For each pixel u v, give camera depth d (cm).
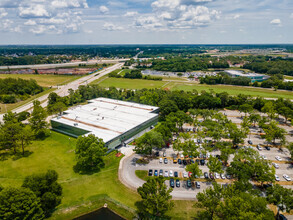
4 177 8450
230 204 5150
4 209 5322
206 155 10044
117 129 11588
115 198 7344
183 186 7944
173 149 9962
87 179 8338
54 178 7075
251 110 14612
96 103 16875
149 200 6178
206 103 17150
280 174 8694
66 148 10969
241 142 10562
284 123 14312
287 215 6531
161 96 18362
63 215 6625
